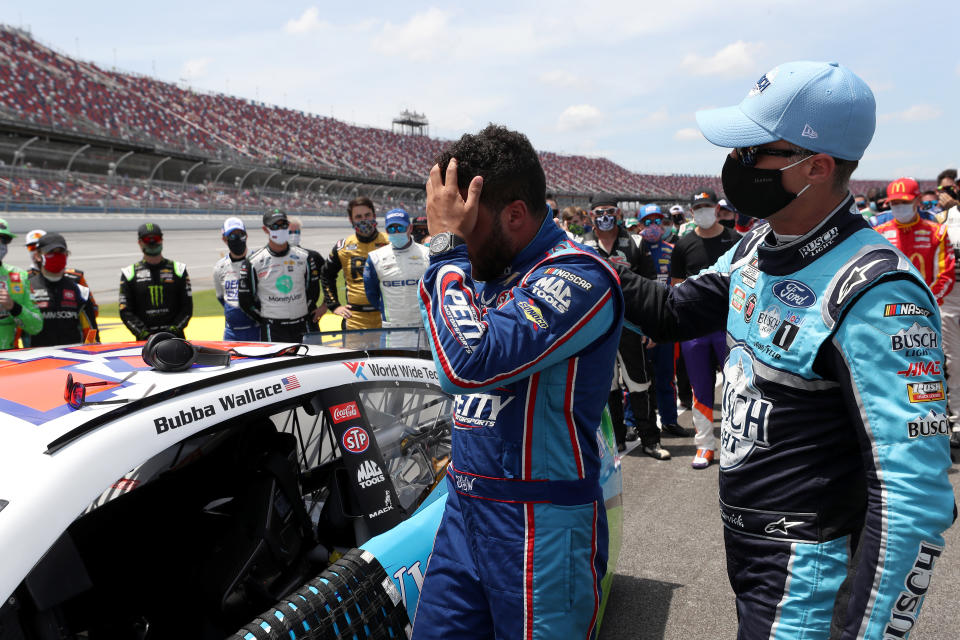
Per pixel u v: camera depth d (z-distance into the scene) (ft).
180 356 5.98
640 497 13.35
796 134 4.05
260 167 179.32
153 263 18.92
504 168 4.55
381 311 17.80
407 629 5.82
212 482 6.92
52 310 18.49
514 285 4.75
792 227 4.24
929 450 3.66
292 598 5.28
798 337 4.09
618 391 16.03
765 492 4.26
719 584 10.02
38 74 154.92
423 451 7.65
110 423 5.01
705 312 5.20
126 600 6.17
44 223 107.76
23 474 4.55
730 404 4.55
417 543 6.29
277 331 18.60
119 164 156.25
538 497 4.59
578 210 27.12
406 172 235.20
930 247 15.99
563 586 4.60
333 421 6.56
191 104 195.21
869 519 3.75
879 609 3.68
